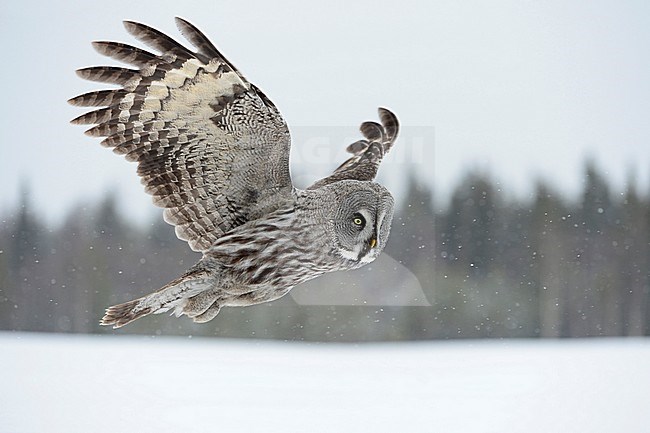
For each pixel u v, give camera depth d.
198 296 7.92
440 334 24.67
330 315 21.20
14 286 26.14
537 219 31.19
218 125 7.31
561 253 30.88
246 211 7.93
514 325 26.86
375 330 21.70
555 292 29.33
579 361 15.78
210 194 7.77
